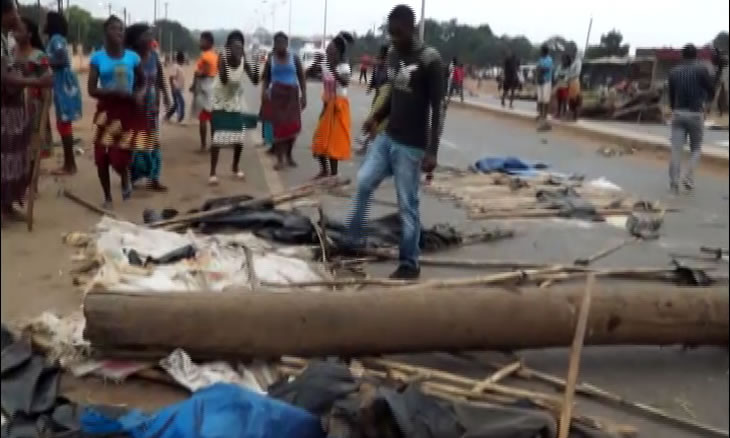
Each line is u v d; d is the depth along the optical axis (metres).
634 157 14.60
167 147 11.48
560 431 3.34
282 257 5.55
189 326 3.88
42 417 3.30
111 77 6.85
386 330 4.09
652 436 3.78
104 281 4.42
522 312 4.27
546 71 19.14
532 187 9.89
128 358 3.91
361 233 6.10
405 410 2.97
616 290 4.59
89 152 10.16
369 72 6.50
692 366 4.66
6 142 3.59
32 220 5.69
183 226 6.41
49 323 4.02
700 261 6.91
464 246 6.96
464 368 4.33
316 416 3.04
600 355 4.74
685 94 10.38
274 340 3.97
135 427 2.98
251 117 9.82
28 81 4.02
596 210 8.73
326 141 9.01
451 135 17.17
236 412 2.89
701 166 13.82
